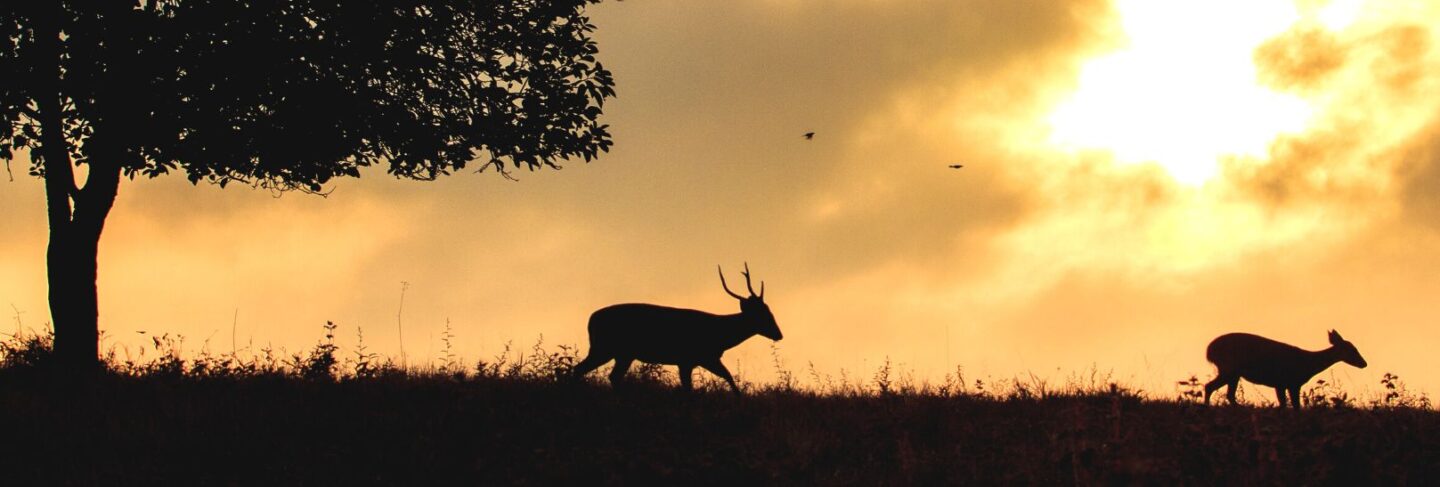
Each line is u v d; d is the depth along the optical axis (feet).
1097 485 106.22
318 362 158.10
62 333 168.76
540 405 140.26
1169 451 119.44
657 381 165.99
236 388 144.87
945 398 150.61
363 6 167.63
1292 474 110.93
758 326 166.20
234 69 161.89
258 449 118.73
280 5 164.86
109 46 159.12
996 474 113.09
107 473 110.32
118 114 162.09
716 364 162.61
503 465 116.06
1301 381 176.76
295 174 185.88
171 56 160.76
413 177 189.98
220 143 168.76
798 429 127.13
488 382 151.74
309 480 110.83
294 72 165.37
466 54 184.55
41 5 156.66
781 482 112.06
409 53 172.45
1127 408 143.64
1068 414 132.87
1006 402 154.30
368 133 175.94
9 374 151.94
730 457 118.73
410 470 113.39
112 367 163.53
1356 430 128.16
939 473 113.50
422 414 132.67
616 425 131.54
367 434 125.29
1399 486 110.22
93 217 171.94
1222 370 179.01
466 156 185.88
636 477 112.06
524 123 183.83
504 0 182.29
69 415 127.24
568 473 112.16
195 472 112.06
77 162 167.73
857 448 124.98
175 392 139.95
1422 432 130.52
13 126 170.40
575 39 189.47
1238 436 122.31
